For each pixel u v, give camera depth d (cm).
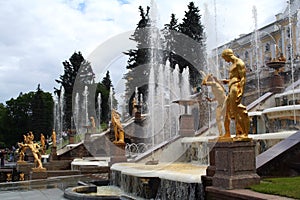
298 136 896
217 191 721
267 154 863
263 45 5091
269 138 1233
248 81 2795
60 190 1345
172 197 971
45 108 6800
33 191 1329
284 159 838
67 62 6644
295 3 4519
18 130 7544
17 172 2481
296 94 1831
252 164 745
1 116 8012
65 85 6494
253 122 1769
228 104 763
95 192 1270
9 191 1338
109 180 1520
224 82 799
